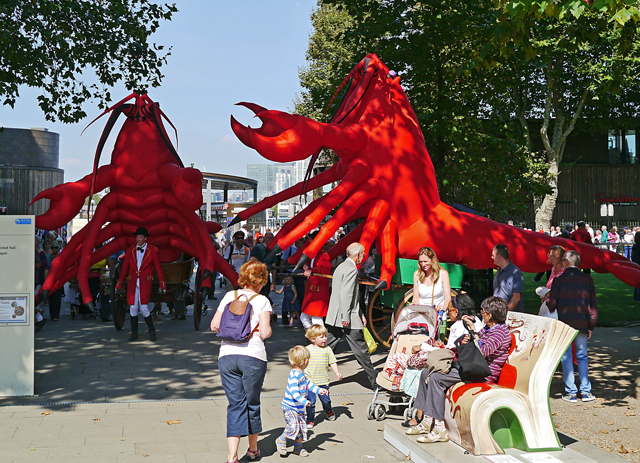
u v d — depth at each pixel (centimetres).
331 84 1717
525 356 547
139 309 1149
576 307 750
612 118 4062
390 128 1021
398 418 678
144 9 1670
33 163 3484
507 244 1055
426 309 683
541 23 1519
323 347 659
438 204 1044
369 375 773
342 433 627
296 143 927
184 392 787
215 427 635
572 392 750
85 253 1200
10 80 1527
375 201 1003
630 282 1080
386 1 1536
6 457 537
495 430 531
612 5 708
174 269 1288
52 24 1565
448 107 1505
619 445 582
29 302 755
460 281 1021
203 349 1072
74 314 1452
